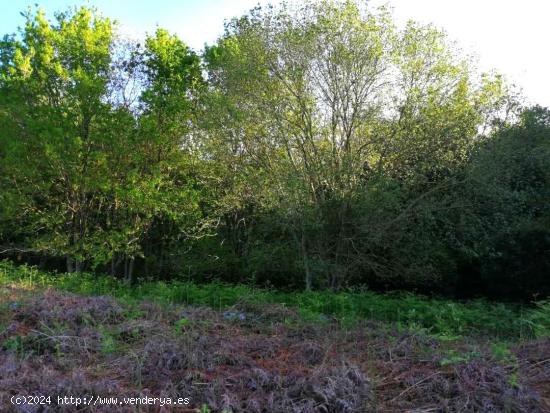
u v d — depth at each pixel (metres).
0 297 7.70
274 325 7.37
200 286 12.25
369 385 4.38
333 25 12.12
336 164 12.42
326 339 6.18
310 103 12.36
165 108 14.57
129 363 4.92
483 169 11.90
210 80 14.96
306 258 13.12
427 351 5.43
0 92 14.28
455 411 4.01
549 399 4.33
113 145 14.16
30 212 15.45
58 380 4.32
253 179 12.68
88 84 13.57
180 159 14.95
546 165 14.03
